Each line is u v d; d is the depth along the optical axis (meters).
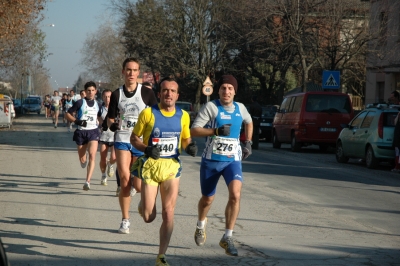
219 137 7.74
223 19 50.66
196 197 12.22
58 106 42.88
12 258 7.34
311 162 21.44
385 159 19.05
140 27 53.25
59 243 8.16
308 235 8.93
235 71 52.38
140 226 9.34
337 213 10.89
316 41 34.72
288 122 26.84
